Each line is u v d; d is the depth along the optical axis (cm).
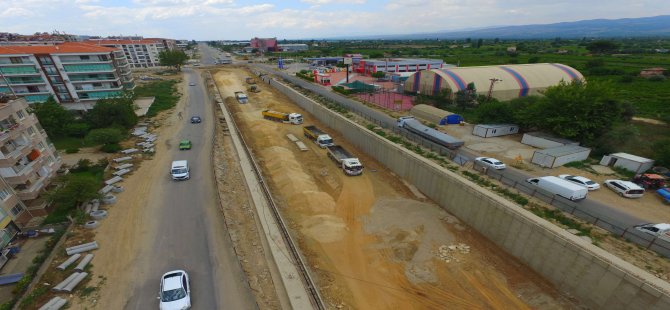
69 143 4603
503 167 3538
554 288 2266
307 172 4016
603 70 9894
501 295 2203
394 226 2941
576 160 3691
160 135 5066
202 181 3509
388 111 6297
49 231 2650
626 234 2344
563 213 2645
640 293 1825
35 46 6550
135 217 2819
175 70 12925
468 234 2861
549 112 4212
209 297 2019
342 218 3081
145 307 1939
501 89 6800
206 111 6544
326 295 2177
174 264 2286
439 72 7069
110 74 6850
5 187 2688
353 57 13688
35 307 1886
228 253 2409
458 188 3027
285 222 2936
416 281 2320
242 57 19025
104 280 2119
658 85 8231
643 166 3303
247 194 3319
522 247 2488
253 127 5700
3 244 2456
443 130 5094
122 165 3784
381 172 4072
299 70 12975
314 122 6253
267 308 1961
